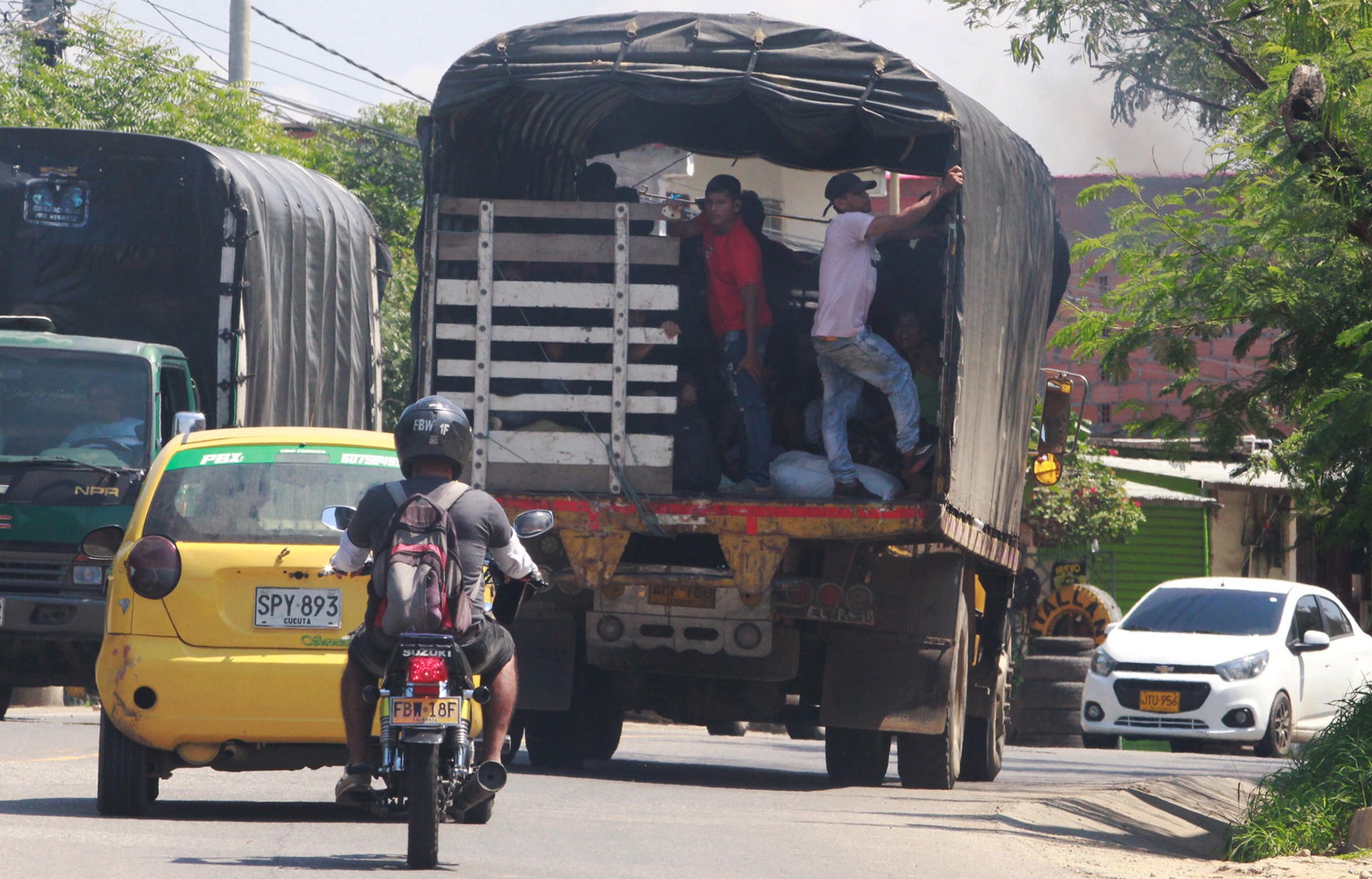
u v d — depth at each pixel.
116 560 27.83
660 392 37.84
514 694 23.75
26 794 30.56
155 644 26.86
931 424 42.56
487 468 37.56
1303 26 33.34
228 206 49.75
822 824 31.03
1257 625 71.69
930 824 31.91
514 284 37.66
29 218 50.69
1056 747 74.75
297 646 26.94
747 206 45.53
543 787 36.28
